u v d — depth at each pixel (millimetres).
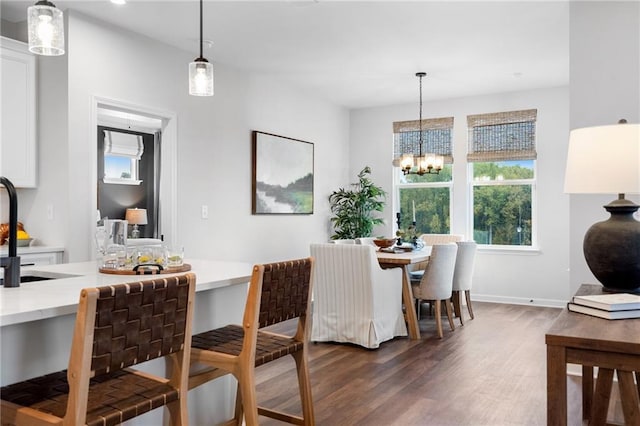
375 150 7344
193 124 4809
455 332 4879
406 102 7035
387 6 3699
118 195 6633
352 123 7520
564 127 6078
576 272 3582
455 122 6750
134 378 1799
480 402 3051
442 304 6047
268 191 5785
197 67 2752
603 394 2230
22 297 1744
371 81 5887
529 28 4141
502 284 6449
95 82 3902
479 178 6664
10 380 1696
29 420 1481
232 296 2648
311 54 4844
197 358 2133
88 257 3848
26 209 3947
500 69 5363
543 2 3637
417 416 2842
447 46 4602
